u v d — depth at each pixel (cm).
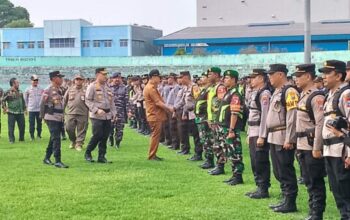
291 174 763
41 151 1443
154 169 1132
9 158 1305
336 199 655
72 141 1495
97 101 1209
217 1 6981
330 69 631
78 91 1466
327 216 743
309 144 690
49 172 1096
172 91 1605
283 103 747
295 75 704
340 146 623
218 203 817
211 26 6819
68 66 4381
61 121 1168
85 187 941
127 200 840
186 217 736
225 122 965
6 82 4434
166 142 1593
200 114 1142
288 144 736
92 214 759
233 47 5738
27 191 911
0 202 831
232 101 941
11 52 6869
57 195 877
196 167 1163
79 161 1249
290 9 6706
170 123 1502
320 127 663
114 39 6675
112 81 1619
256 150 844
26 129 2095
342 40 5266
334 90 636
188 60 4025
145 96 1270
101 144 1234
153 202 827
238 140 952
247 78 1591
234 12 6938
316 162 690
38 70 4403
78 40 6688
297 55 3512
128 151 1452
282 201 777
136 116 1998
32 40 6825
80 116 1463
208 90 1113
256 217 735
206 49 5847
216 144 1050
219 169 1063
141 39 6862
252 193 859
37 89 1777
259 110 848
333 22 6169
